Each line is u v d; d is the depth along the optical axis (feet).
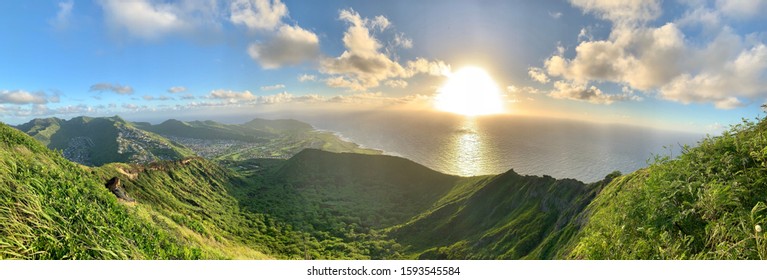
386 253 476.13
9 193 38.81
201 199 571.69
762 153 21.04
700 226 21.16
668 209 22.89
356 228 595.06
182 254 62.80
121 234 51.39
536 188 448.65
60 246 36.76
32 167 55.26
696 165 24.50
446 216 544.21
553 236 245.65
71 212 45.29
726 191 20.29
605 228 29.09
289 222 602.03
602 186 282.36
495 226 441.27
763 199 19.19
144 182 458.91
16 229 34.27
